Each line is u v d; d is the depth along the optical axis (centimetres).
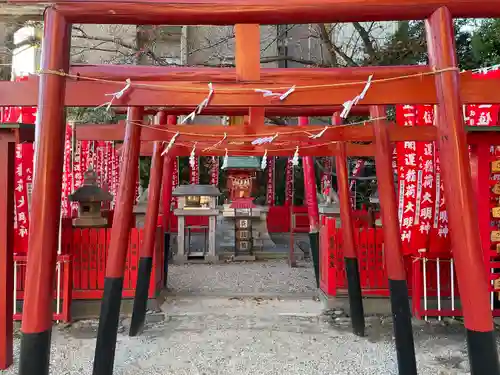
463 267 232
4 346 401
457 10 250
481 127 487
